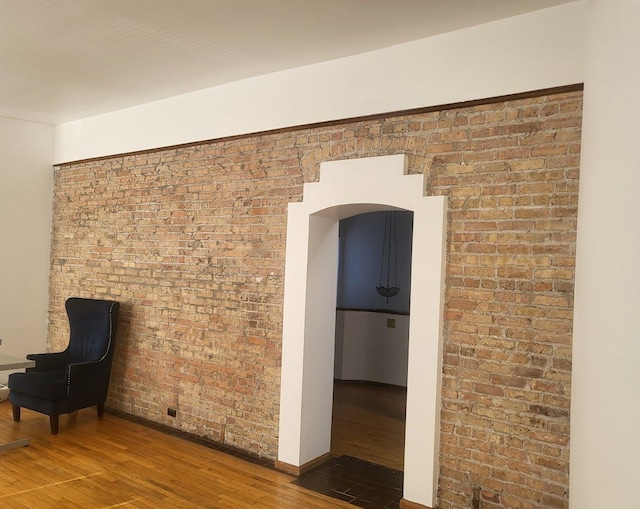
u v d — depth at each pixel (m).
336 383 7.91
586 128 2.46
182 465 4.50
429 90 3.87
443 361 3.77
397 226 8.32
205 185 5.29
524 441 3.45
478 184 3.68
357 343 7.96
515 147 3.54
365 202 4.14
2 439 4.94
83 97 5.68
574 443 2.53
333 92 4.37
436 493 3.76
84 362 5.66
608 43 2.04
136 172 5.95
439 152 3.84
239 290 4.98
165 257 5.61
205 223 5.27
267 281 4.79
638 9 1.81
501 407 3.54
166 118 5.62
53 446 4.83
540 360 3.41
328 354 4.74
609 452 1.81
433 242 3.79
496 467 3.54
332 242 4.77
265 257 4.81
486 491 3.56
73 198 6.71
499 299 3.57
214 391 5.12
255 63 4.53
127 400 5.91
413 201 3.89
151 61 4.56
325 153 4.44
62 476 4.18
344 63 4.32
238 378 4.95
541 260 3.43
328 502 3.92
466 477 3.65
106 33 4.04
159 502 3.80
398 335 7.70
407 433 3.86
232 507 3.77
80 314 5.93
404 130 4.01
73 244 6.69
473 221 3.69
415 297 3.86
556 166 3.39
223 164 5.14
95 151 6.40
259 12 3.60
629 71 1.83
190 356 5.34
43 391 5.10
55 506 3.67
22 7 3.63
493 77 3.61
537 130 3.47
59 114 6.43
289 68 4.64
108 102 5.84
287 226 4.63
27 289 6.82
